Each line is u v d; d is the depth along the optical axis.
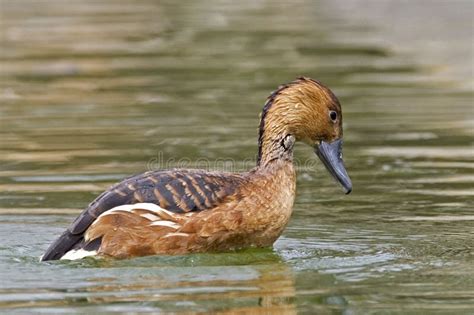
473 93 24.97
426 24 34.44
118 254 13.56
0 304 11.97
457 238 14.87
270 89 25.48
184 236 13.70
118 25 35.81
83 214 13.73
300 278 13.08
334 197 17.39
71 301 12.07
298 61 29.23
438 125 22.08
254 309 11.86
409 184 17.91
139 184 13.82
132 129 21.78
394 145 20.59
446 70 27.73
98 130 21.78
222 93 25.22
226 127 21.81
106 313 11.66
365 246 14.55
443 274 13.20
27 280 12.84
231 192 14.04
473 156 19.64
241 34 33.94
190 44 32.31
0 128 22.00
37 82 27.06
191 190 13.84
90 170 18.67
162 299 12.15
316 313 11.77
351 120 22.67
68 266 13.41
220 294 12.40
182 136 21.14
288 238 15.02
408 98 24.59
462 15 35.53
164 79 27.12
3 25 35.66
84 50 31.30
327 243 14.79
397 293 12.46
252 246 14.30
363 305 12.02
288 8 39.25
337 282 12.92
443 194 17.22
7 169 18.80
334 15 37.28
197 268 13.46
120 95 25.28
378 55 29.91
